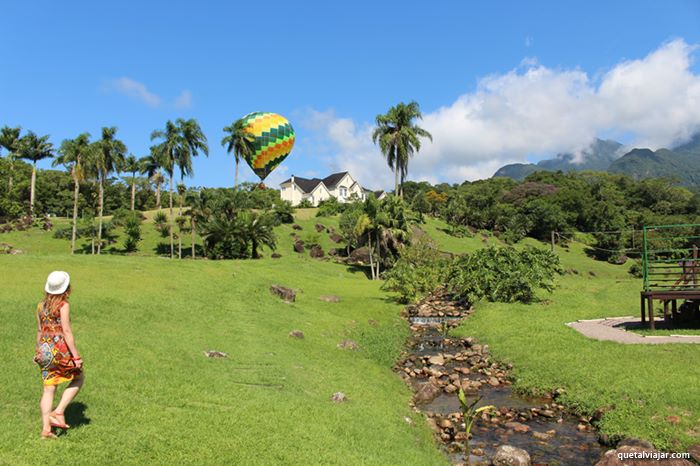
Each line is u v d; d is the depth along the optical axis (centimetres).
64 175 8988
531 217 8656
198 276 2645
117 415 840
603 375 1349
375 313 2702
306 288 3209
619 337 1767
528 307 2623
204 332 1622
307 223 7525
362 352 1823
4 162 8275
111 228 6569
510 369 1639
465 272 3147
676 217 9475
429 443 1016
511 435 1112
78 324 1433
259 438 828
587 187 12194
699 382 1182
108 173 6031
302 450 808
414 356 1898
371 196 5009
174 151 6050
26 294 1688
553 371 1483
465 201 9219
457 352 1992
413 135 5928
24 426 737
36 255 2681
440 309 2998
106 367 1092
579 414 1215
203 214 5741
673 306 2000
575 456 995
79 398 886
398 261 4228
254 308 2203
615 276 6644
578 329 1981
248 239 5347
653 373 1293
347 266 5106
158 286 2236
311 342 1797
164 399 952
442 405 1334
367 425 995
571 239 8631
